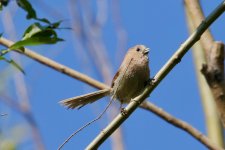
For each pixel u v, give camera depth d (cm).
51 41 741
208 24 730
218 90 758
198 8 874
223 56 769
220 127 932
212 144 905
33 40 730
